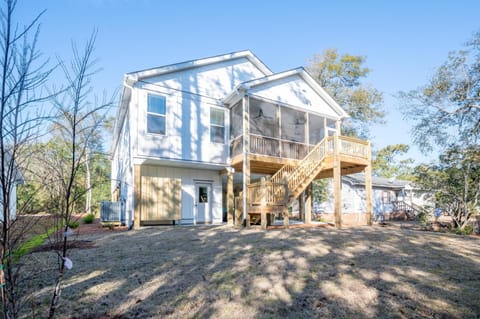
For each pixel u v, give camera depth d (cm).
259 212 1001
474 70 1377
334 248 596
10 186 213
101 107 264
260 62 1430
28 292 344
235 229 972
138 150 1074
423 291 348
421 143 1513
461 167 1335
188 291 352
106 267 462
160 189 1196
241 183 1888
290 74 1302
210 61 1271
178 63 1176
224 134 1297
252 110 1341
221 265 468
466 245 654
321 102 1433
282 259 502
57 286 244
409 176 2866
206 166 1272
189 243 678
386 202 2225
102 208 1180
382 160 3275
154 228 1052
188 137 1191
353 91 2295
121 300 325
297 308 301
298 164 1187
